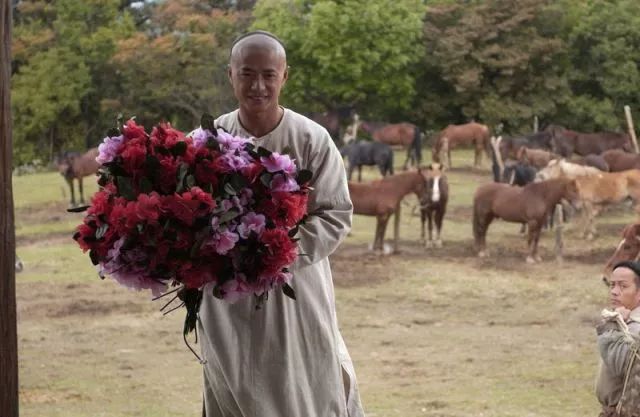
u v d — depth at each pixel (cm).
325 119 4219
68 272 1853
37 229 2416
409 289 1666
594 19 4803
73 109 4906
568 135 3791
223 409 355
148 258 296
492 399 956
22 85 4847
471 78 4662
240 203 300
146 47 4416
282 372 340
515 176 2459
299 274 347
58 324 1415
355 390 367
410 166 3625
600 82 4838
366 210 2002
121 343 1285
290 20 4647
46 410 929
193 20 4566
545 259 1938
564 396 968
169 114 4778
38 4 5050
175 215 292
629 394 465
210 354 347
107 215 300
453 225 2383
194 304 314
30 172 4441
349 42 4553
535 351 1216
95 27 5106
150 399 980
